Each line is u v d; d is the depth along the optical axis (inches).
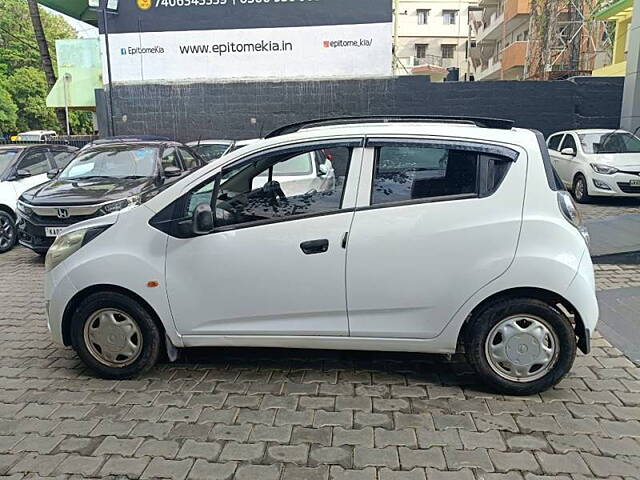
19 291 261.3
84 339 161.6
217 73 554.9
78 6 706.2
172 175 345.7
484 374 148.6
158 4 544.7
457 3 2142.0
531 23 1080.8
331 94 553.3
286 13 540.1
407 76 550.0
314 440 129.5
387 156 148.2
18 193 359.9
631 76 546.3
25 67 1569.9
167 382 160.2
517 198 143.4
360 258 146.6
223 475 117.1
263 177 152.8
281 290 150.6
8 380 164.2
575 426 134.3
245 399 149.5
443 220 144.2
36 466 121.2
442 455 123.1
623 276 261.3
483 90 558.6
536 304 143.9
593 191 454.6
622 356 174.2
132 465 121.0
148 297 155.3
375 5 533.6
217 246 151.7
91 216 292.0
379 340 150.9
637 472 116.9
